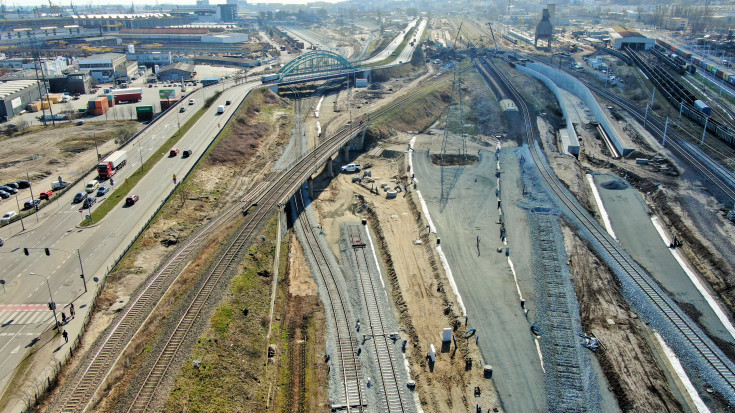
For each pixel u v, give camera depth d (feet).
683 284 311.68
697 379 236.22
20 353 230.07
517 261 326.03
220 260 299.38
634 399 223.71
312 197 423.64
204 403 203.92
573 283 303.07
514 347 254.47
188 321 244.01
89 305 263.49
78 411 195.93
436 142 529.86
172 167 430.61
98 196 381.40
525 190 418.72
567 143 531.09
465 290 297.53
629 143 499.10
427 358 249.55
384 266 330.13
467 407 222.48
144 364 217.77
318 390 231.09
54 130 553.23
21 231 332.60
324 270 319.06
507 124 581.94
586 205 399.65
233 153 485.15
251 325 256.73
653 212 392.88
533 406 222.48
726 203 384.47
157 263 306.35
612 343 256.11
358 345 257.34
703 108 554.46
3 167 444.96
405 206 406.82
